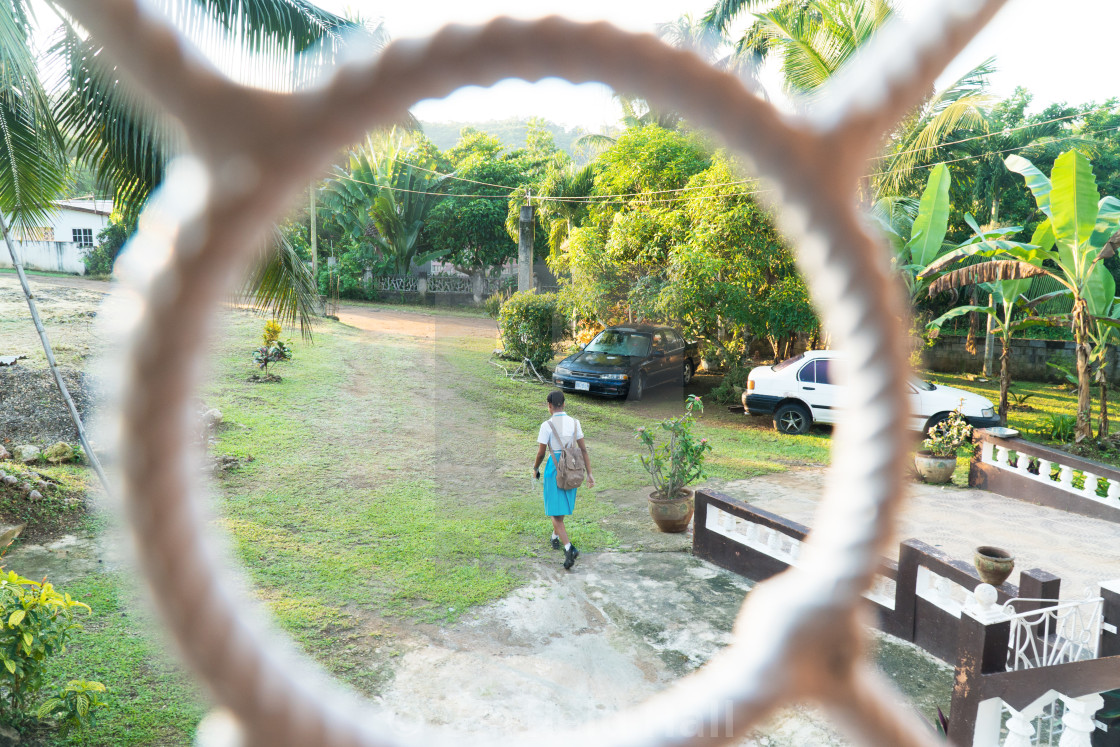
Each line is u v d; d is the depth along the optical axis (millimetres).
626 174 12875
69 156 7672
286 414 12547
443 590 5500
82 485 8586
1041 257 12070
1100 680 3531
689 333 13531
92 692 4285
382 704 4605
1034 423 14680
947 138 16828
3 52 5719
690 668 4918
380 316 25469
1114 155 19109
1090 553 7641
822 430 13336
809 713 4477
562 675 4750
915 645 5500
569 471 4801
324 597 6098
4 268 28031
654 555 6586
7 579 4223
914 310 14914
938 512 8977
